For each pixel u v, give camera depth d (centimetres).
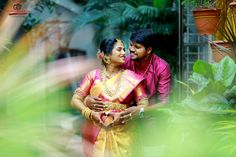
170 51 1193
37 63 135
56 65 135
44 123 125
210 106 318
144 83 456
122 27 1209
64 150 125
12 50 136
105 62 454
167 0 1205
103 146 436
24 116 125
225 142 201
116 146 439
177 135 172
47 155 123
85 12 1200
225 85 343
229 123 282
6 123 124
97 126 439
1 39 140
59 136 126
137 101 452
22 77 130
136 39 489
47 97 128
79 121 135
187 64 862
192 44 861
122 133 442
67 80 133
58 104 130
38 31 171
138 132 446
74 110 135
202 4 563
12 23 146
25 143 122
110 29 1198
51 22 187
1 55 136
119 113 440
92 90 451
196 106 314
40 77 130
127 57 498
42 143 123
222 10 535
